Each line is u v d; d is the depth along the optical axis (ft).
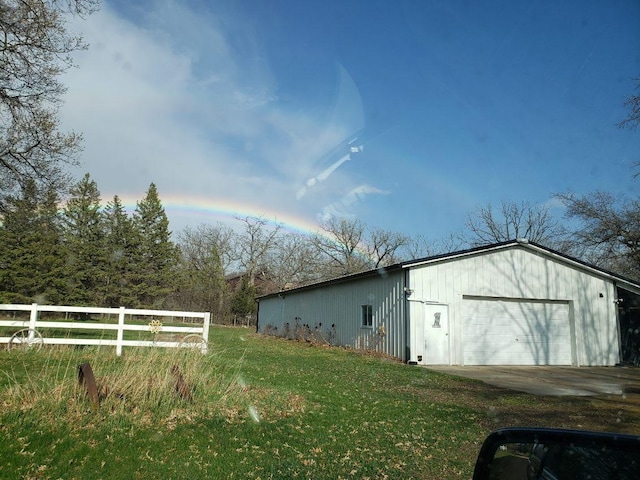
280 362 41.70
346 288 63.67
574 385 35.78
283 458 15.20
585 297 56.24
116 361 28.12
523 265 54.13
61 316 104.73
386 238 140.05
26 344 36.42
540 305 54.49
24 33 41.04
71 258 118.83
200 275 150.82
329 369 38.65
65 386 19.67
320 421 20.03
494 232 117.91
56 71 43.75
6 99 43.39
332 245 144.56
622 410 25.52
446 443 17.98
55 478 12.48
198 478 13.17
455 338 49.80
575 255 89.25
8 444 14.26
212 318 142.82
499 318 52.24
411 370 41.37
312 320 74.84
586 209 83.82
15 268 98.53
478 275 51.88
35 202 50.24
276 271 158.51
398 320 50.21
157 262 138.62
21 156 47.01
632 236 80.18
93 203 127.54
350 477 14.01
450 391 30.55
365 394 27.20
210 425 18.08
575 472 6.46
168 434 16.67
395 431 19.22
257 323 111.96
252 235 157.69
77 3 40.73
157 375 21.58
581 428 21.13
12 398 18.69
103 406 18.47
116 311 38.29
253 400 22.45
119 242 132.57
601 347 55.67
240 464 14.40
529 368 49.39
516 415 23.63
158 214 140.87
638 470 6.03
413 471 14.87
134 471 13.33
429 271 50.01
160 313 39.58
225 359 38.65
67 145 48.29
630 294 58.95
